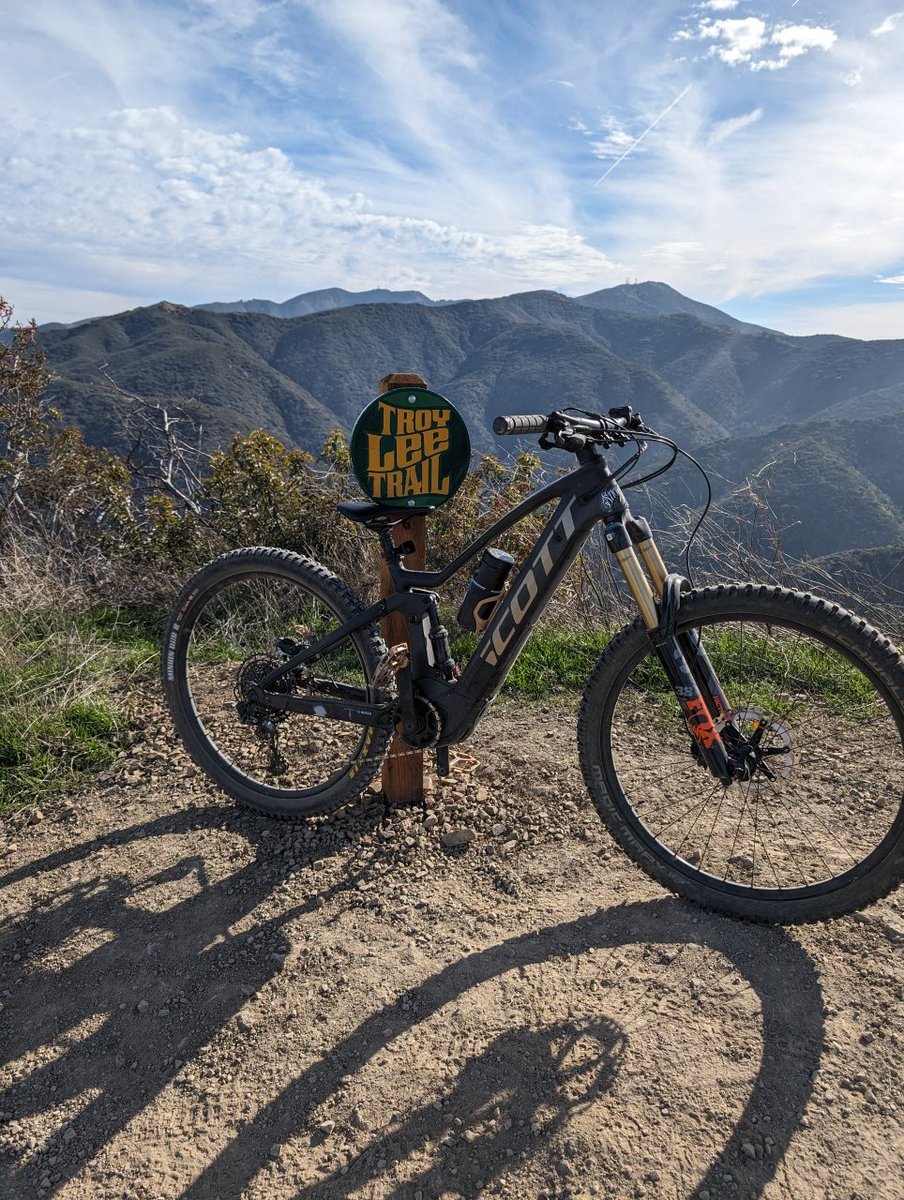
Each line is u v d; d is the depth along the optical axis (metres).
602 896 2.14
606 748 2.10
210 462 6.08
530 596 2.06
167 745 3.12
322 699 2.41
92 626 4.53
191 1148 1.50
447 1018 1.75
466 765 2.91
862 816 2.38
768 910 1.94
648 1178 1.37
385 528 2.32
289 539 5.22
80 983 1.94
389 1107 1.55
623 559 1.94
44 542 5.80
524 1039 1.68
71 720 3.27
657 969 1.85
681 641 1.98
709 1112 1.49
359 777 2.41
